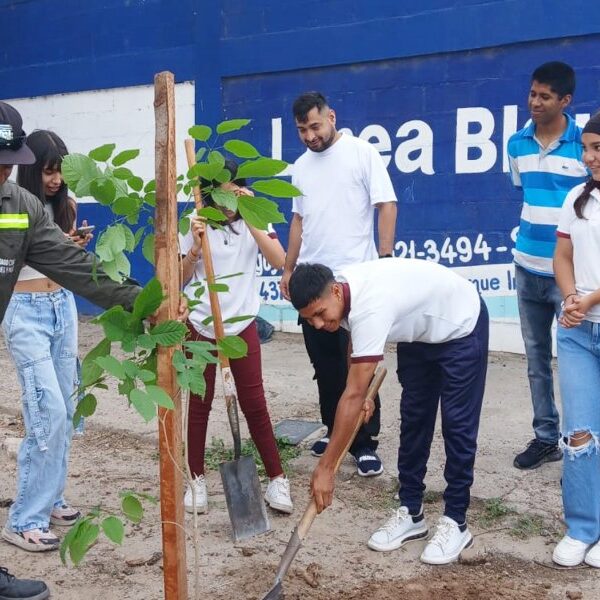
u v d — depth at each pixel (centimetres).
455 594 334
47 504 374
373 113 735
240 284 394
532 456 447
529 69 658
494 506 400
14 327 355
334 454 309
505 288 688
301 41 760
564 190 421
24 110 970
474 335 349
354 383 307
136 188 244
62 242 303
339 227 444
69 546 230
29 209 298
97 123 909
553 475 439
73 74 917
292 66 767
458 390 349
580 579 345
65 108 933
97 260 244
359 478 446
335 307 306
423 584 342
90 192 227
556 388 600
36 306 359
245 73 795
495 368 650
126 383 227
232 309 392
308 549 374
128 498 243
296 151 780
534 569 354
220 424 537
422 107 710
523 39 654
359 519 404
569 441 352
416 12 699
